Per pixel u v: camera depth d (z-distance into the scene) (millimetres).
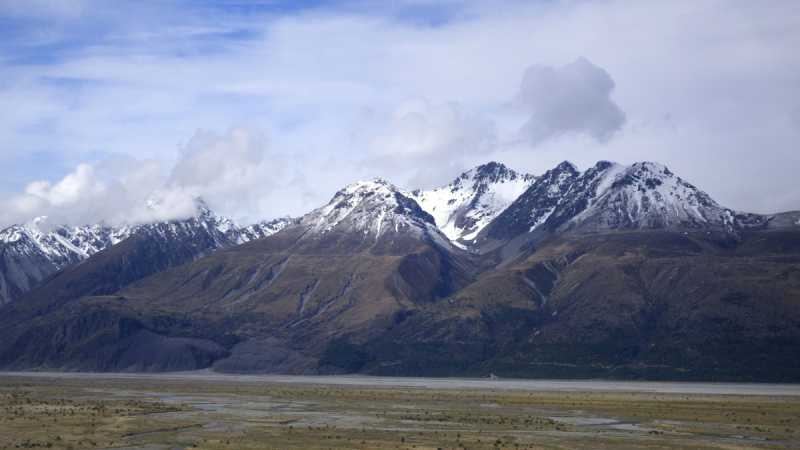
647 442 179875
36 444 171750
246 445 172625
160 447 170125
